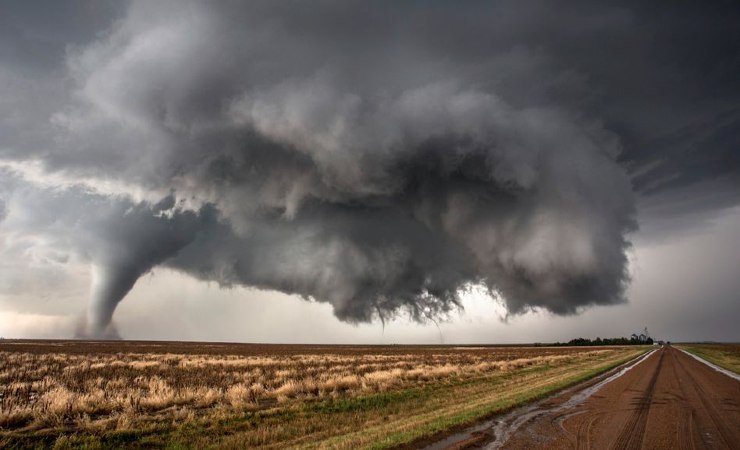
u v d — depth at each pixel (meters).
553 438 9.99
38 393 16.89
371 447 9.27
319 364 37.84
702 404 14.70
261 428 11.91
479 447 9.29
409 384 22.25
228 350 77.06
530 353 73.12
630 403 14.95
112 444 10.38
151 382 19.62
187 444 10.48
